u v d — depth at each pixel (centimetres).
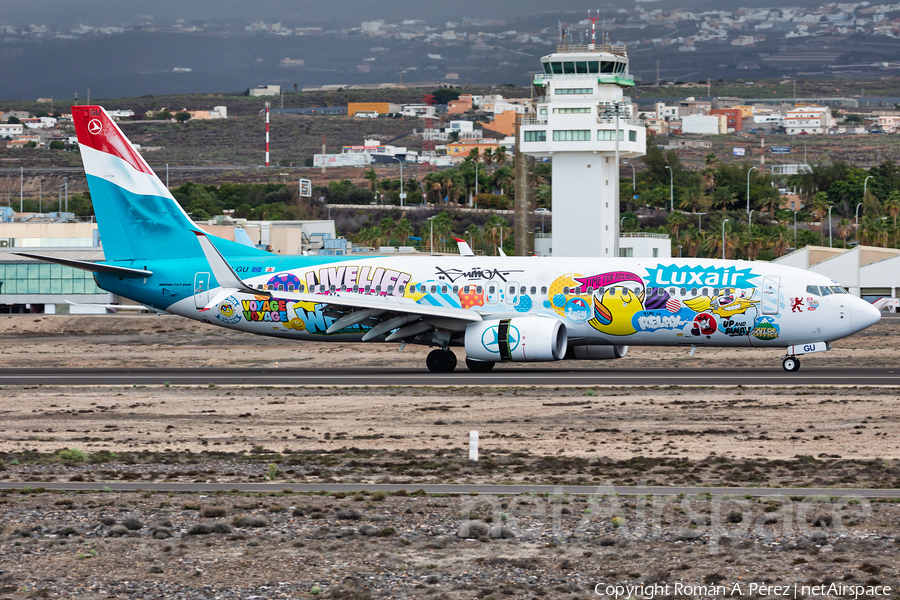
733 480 8288
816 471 8619
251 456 9756
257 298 17562
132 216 18238
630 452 9700
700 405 12619
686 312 15950
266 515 7181
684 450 9744
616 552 6269
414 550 6319
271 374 17488
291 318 17512
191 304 17875
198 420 12138
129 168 18212
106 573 5850
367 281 17262
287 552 6269
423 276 17112
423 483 8294
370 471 8900
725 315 15862
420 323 17150
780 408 12288
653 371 17162
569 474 8644
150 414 12644
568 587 5641
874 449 9681
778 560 6075
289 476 8688
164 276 18000
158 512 7300
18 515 7181
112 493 7962
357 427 11494
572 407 12662
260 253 18238
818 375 16050
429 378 16188
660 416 11856
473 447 9281
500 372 17125
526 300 16600
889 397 13062
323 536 6606
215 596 5475
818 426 11012
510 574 5866
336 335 17588
